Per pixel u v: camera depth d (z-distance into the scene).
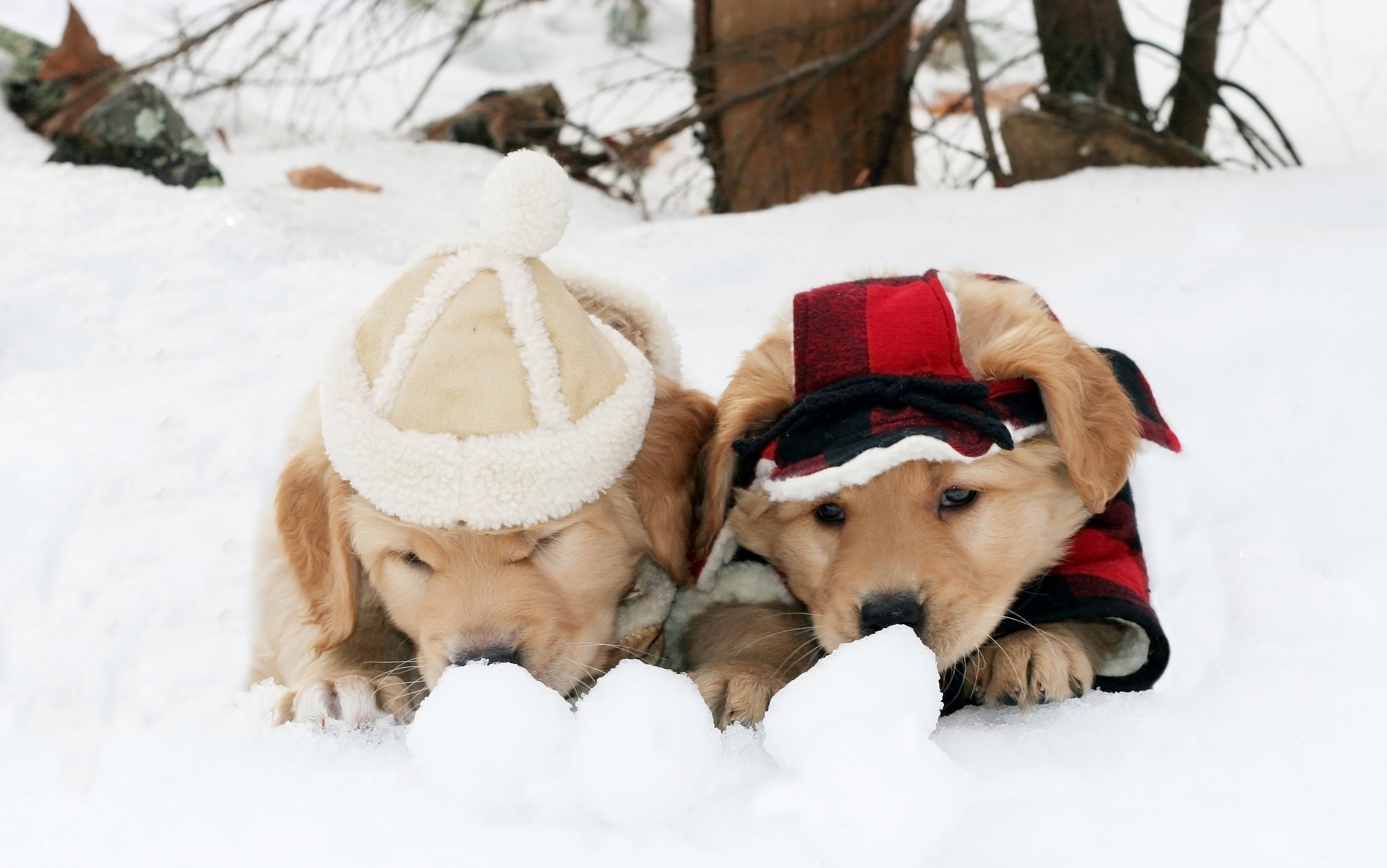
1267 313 3.88
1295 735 2.05
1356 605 2.58
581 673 2.51
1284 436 3.40
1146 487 3.34
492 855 1.84
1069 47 6.72
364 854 1.84
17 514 3.29
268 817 1.96
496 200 2.37
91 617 2.85
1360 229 4.52
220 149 7.33
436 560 2.43
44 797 2.05
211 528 3.25
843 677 2.03
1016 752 2.12
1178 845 1.79
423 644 2.43
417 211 6.05
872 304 2.47
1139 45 6.90
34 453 3.51
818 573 2.55
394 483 2.33
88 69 6.85
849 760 1.83
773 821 1.92
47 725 2.36
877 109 6.45
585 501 2.44
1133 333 3.93
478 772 1.93
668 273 4.73
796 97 6.24
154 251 4.78
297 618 2.72
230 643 2.81
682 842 1.86
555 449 2.33
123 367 4.08
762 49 6.37
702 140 7.07
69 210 4.96
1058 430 2.46
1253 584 2.82
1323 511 3.11
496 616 2.37
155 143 5.84
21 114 6.89
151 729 2.35
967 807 1.84
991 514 2.51
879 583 2.37
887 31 6.07
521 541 2.43
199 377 4.01
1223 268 4.29
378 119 8.55
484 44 9.72
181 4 9.64
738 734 2.26
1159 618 2.78
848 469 2.30
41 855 1.87
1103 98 6.49
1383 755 1.96
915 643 2.14
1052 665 2.38
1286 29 9.90
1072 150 6.13
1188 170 5.59
